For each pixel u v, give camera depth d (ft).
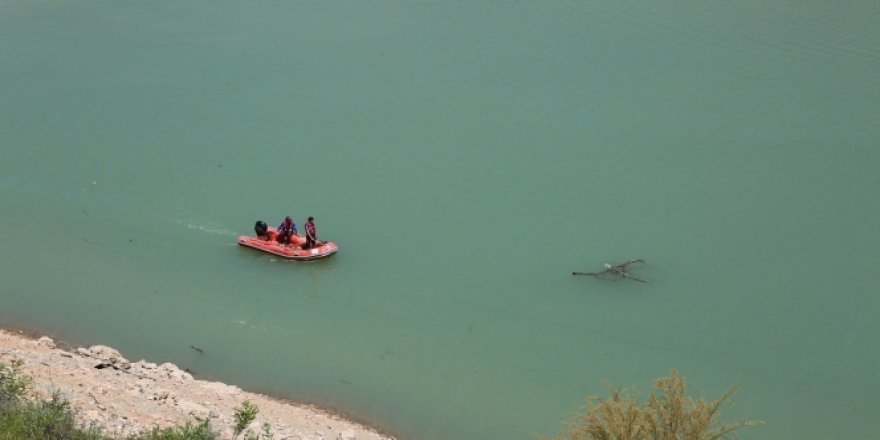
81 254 127.85
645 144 152.56
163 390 84.12
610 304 117.50
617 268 121.90
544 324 113.91
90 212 138.41
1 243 129.08
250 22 211.82
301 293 120.16
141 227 134.82
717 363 106.22
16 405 61.26
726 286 119.44
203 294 119.55
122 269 124.77
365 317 115.24
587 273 121.70
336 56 190.70
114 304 116.37
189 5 226.17
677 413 66.90
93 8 226.38
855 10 196.75
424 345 109.70
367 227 133.39
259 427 79.66
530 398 100.63
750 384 102.89
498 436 94.73
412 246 129.08
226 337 110.42
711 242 127.44
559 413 98.12
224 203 140.56
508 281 122.01
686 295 118.21
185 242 131.54
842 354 107.34
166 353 106.63
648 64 179.83
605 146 152.56
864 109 159.12
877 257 123.44
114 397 75.97
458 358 107.55
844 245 126.00
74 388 75.00
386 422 96.02
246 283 122.42
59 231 132.98
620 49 186.80
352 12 215.72
